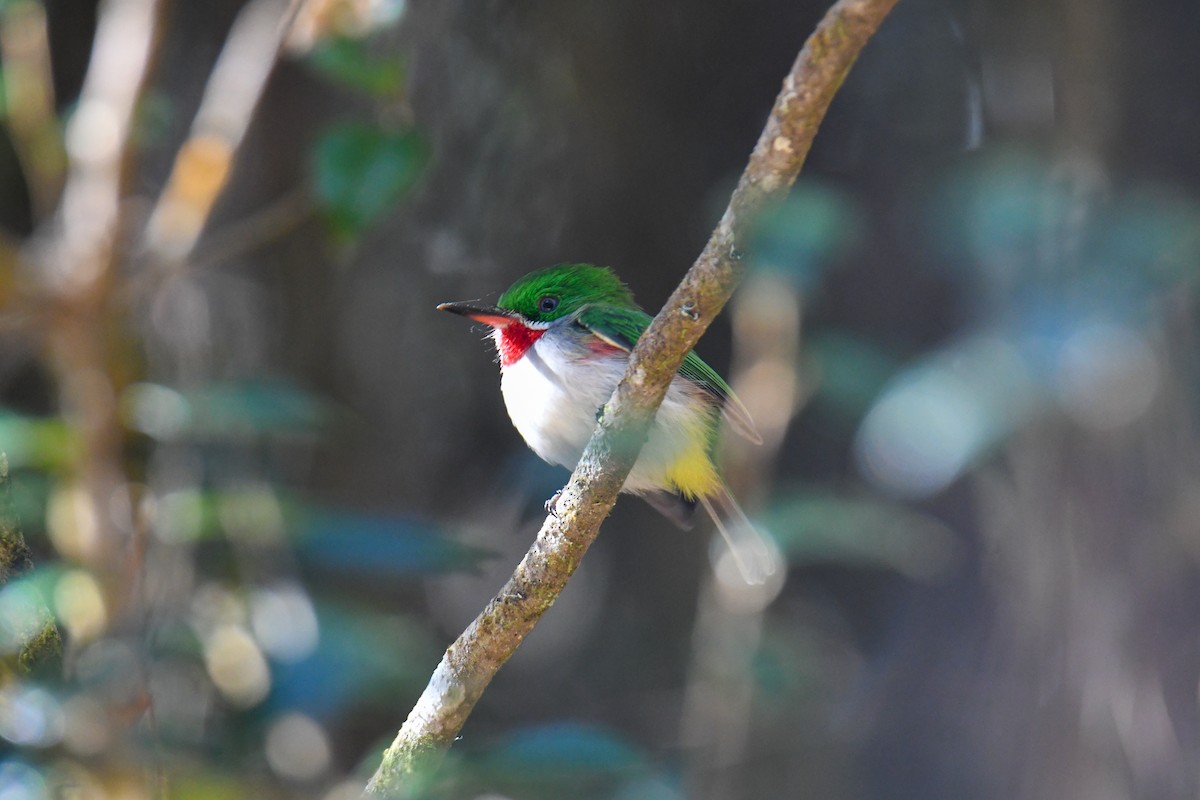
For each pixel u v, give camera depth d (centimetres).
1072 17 813
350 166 716
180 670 969
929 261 932
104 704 562
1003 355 572
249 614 912
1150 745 823
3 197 1064
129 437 766
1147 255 525
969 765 953
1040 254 554
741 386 880
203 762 652
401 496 1121
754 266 611
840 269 1009
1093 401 756
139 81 757
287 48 793
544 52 1070
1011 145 845
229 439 1064
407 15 1061
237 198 1075
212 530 731
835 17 393
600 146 1088
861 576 1110
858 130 1032
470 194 1095
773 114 419
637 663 1173
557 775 534
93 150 764
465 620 1145
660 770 670
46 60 800
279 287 1091
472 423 1140
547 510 874
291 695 655
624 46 1070
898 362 706
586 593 1205
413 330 1119
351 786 631
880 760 1024
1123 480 797
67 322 718
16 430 682
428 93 1076
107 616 655
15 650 563
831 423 1060
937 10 999
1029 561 876
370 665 665
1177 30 787
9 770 531
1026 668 905
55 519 700
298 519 654
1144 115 790
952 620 1000
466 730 1166
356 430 1105
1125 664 830
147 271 787
